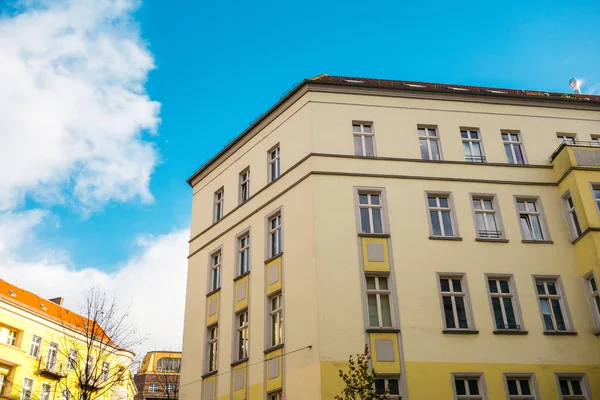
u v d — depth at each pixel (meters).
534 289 20.92
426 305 19.86
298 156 23.06
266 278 22.30
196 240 27.98
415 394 18.27
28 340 44.78
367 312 19.47
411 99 24.38
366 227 21.36
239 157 27.08
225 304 24.20
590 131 25.39
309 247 20.64
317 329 18.92
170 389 57.44
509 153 24.34
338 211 21.20
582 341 20.14
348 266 20.16
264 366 20.78
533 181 23.39
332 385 18.06
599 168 22.64
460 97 24.78
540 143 24.55
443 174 22.75
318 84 23.98
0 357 41.72
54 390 43.94
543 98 25.41
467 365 19.02
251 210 24.69
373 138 23.36
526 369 19.30
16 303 44.22
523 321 20.17
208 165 29.28
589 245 21.19
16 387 42.50
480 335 19.64
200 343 24.81
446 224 21.98
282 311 20.84
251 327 22.16
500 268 21.09
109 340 30.83
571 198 22.64
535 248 21.78
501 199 22.72
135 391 59.66
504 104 25.12
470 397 18.66
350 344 18.78
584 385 19.42
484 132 24.28
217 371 23.22
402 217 21.47
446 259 20.89
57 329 47.38
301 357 19.19
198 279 26.69
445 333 19.47
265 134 25.67
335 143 22.80
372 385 18.03
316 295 19.50
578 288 21.25
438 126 24.00
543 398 18.95
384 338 19.05
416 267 20.53
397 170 22.50
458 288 20.64
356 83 24.11
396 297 19.88
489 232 22.11
